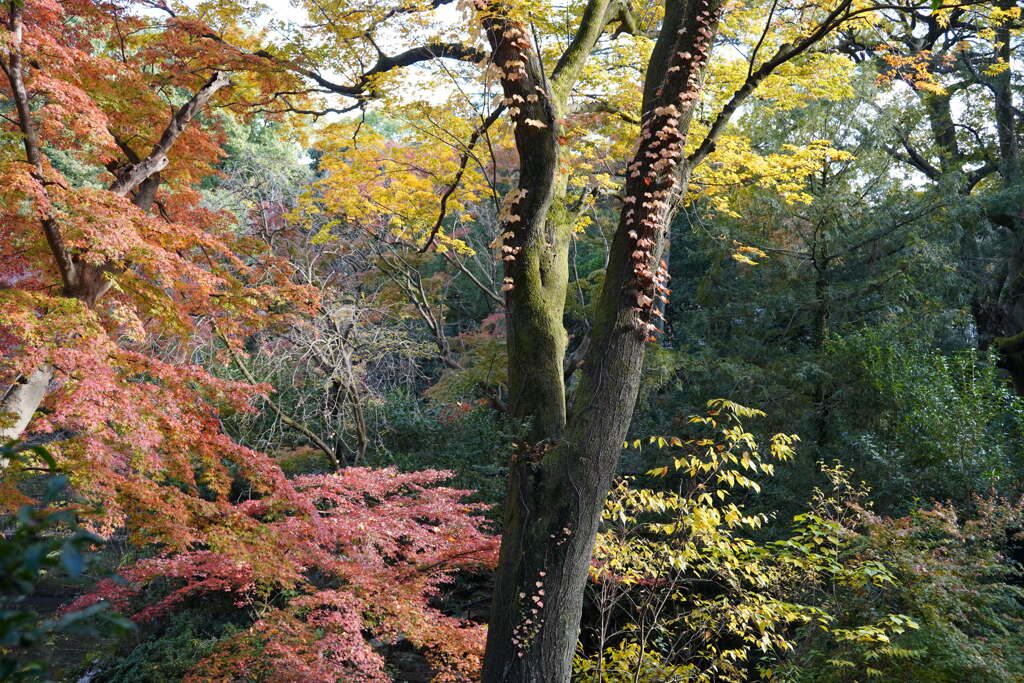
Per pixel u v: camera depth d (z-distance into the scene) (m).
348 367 12.09
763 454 11.31
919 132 14.67
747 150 10.28
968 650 5.65
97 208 6.89
